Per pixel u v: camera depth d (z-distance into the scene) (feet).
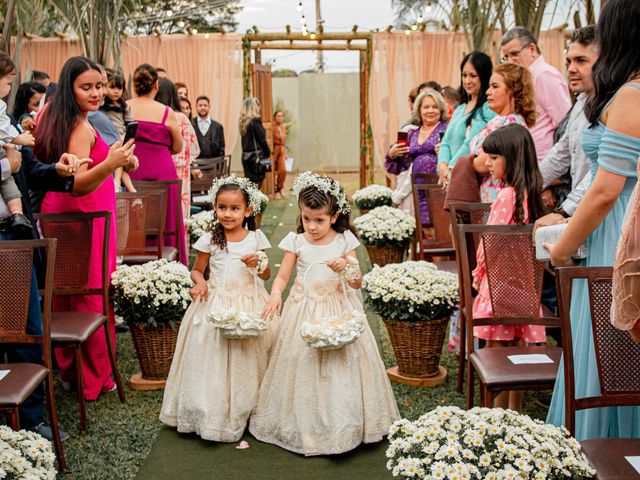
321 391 10.77
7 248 10.28
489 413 7.50
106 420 12.24
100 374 13.21
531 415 12.40
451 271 15.46
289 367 11.05
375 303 13.78
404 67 40.57
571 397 7.54
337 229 11.59
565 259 7.76
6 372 9.87
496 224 11.73
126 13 31.30
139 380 13.88
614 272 6.22
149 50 39.63
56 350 13.39
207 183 28.25
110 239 13.84
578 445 7.12
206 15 50.70
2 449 7.18
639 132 6.90
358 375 10.89
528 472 6.66
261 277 12.01
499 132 11.91
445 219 17.56
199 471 10.34
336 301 11.36
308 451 10.68
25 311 10.30
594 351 8.07
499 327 11.80
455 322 15.34
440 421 7.46
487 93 14.21
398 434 10.25
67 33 37.27
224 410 11.27
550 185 13.57
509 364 10.12
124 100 18.75
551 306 13.70
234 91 40.37
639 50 7.00
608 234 8.17
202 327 11.59
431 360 13.82
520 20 26.37
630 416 8.18
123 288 13.28
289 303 11.52
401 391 13.48
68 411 12.62
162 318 13.39
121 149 12.04
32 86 18.42
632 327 6.25
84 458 10.80
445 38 40.14
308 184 11.24
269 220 34.55
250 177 37.99
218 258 11.93
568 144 12.07
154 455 10.88
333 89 61.46
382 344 16.46
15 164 10.85
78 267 12.94
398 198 23.53
